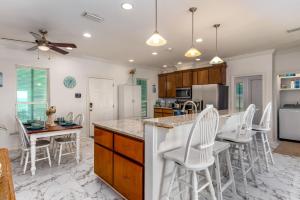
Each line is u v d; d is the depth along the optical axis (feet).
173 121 5.64
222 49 15.39
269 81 16.03
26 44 14.05
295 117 16.08
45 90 16.16
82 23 10.02
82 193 7.62
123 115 20.16
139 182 6.06
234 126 10.08
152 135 5.60
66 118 16.07
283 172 9.51
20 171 9.83
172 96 22.84
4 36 12.05
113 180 7.39
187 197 6.39
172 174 5.75
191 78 20.62
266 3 7.97
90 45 14.10
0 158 4.58
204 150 5.13
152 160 5.63
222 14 8.97
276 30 11.12
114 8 8.38
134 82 22.71
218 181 6.20
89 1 7.79
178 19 9.50
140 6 8.20
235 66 18.08
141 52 16.26
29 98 15.31
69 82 17.15
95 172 8.78
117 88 21.01
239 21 9.80
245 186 7.20
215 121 5.24
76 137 10.96
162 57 18.33
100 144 8.31
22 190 7.84
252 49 15.48
